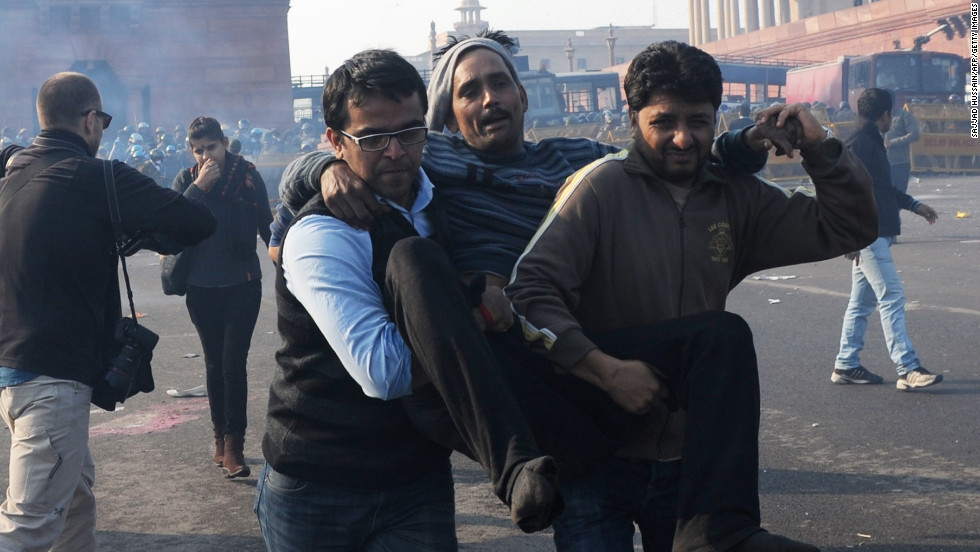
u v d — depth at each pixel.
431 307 1.93
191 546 4.38
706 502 2.00
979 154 28.42
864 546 4.09
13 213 3.39
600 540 2.46
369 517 2.34
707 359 2.12
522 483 1.77
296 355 2.32
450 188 2.50
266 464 2.46
